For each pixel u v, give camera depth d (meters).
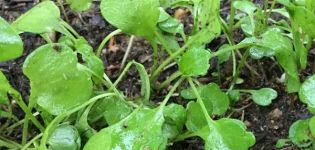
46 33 0.23
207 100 0.20
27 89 0.24
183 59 0.20
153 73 0.23
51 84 0.18
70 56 0.18
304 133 0.19
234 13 0.24
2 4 0.28
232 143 0.18
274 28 0.23
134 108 0.21
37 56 0.18
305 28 0.20
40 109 0.20
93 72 0.20
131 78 0.24
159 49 0.25
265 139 0.22
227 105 0.20
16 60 0.25
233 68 0.23
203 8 0.21
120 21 0.20
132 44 0.26
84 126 0.20
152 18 0.20
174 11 0.27
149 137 0.18
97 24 0.27
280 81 0.24
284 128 0.22
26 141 0.21
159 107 0.19
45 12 0.22
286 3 0.20
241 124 0.19
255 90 0.22
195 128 0.19
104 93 0.20
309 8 0.21
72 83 0.18
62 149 0.18
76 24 0.27
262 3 0.27
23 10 0.28
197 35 0.21
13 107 0.23
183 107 0.21
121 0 0.20
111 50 0.26
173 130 0.19
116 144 0.18
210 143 0.18
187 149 0.21
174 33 0.23
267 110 0.23
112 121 0.20
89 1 0.23
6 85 0.18
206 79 0.24
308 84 0.18
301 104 0.23
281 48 0.20
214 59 0.25
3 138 0.21
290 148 0.21
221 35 0.26
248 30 0.23
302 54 0.21
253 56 0.22
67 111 0.18
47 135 0.18
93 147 0.18
